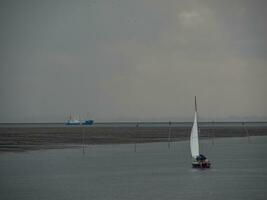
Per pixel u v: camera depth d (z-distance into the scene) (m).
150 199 78.44
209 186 89.88
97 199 78.62
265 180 96.75
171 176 102.19
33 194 82.69
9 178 99.44
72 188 88.12
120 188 88.19
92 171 109.56
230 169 113.19
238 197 80.19
